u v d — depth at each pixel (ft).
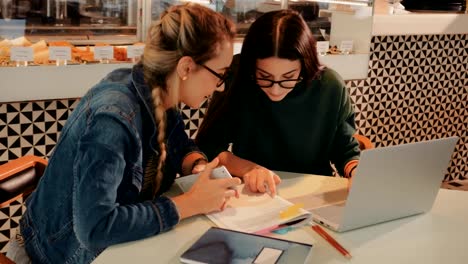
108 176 4.48
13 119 8.41
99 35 7.92
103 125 4.50
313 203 5.69
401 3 12.17
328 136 6.89
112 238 4.57
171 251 4.65
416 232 5.23
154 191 5.38
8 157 8.53
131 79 4.89
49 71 7.49
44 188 4.99
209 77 4.98
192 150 6.24
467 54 13.05
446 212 5.70
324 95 6.62
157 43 4.83
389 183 5.09
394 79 12.12
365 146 7.25
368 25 9.50
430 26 11.40
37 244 5.09
